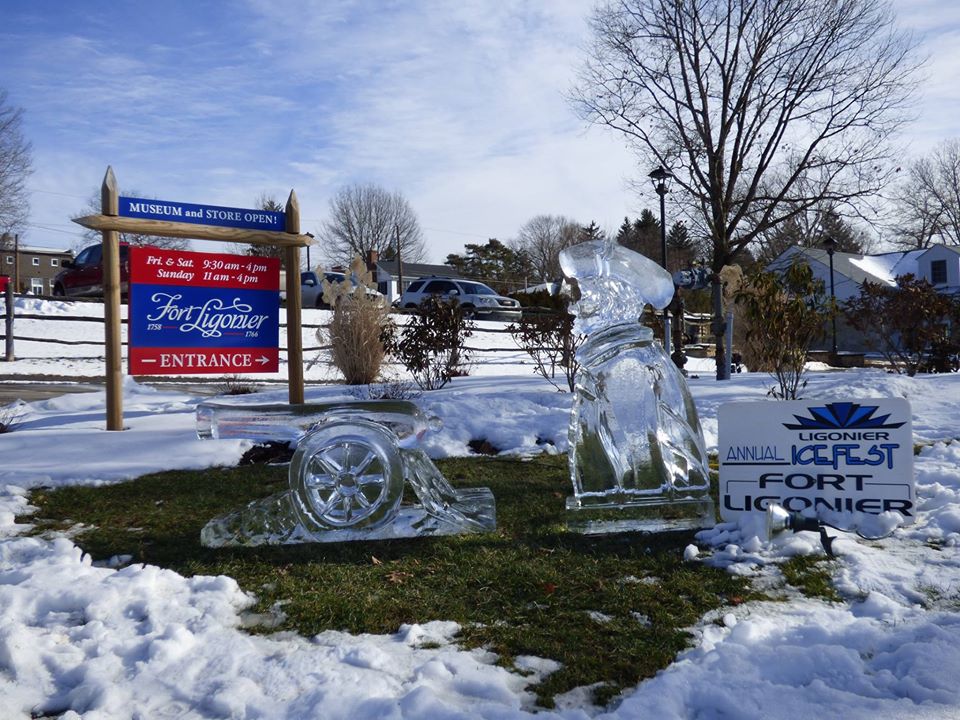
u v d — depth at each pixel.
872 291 14.47
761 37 23.64
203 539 5.36
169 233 9.66
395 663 3.46
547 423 9.52
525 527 5.64
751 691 3.06
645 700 3.03
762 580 4.43
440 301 12.83
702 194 25.00
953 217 61.19
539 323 13.08
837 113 23.97
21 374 15.38
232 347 10.23
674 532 5.33
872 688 3.09
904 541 4.94
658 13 24.36
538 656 3.59
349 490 5.26
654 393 5.42
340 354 13.52
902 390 10.66
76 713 3.08
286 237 10.16
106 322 9.46
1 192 44.91
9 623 3.76
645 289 5.50
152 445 8.63
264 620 4.10
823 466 5.23
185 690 3.28
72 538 5.72
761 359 16.14
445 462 8.13
